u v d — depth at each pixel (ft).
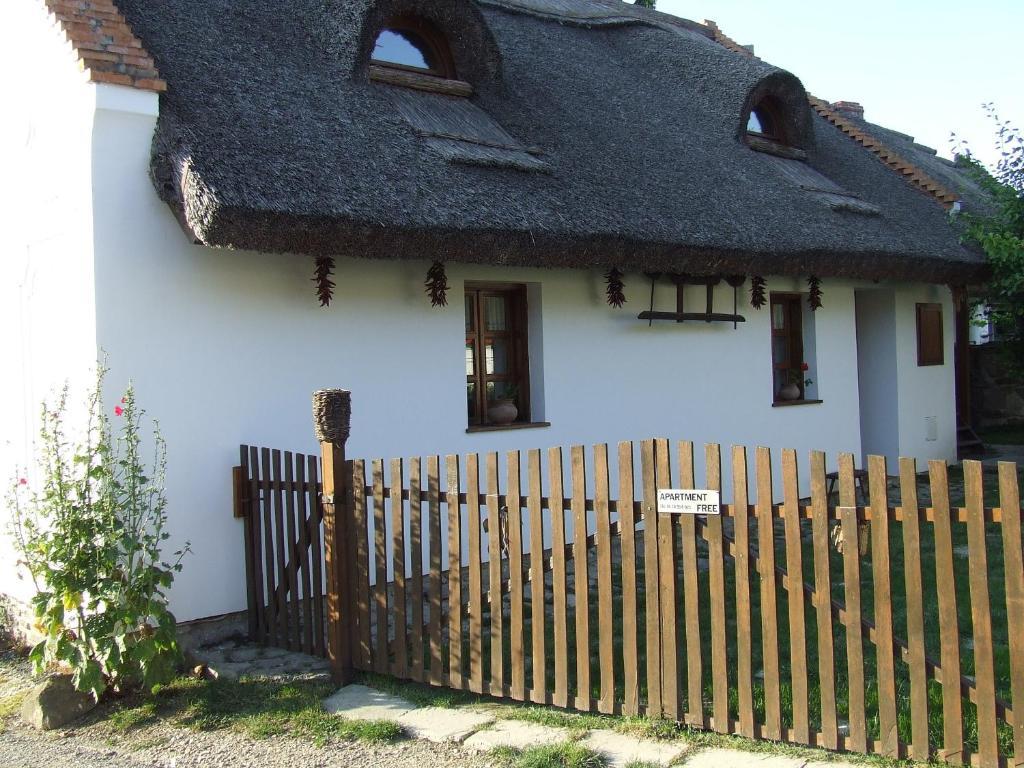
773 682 12.26
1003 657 15.72
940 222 37.55
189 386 18.11
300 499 17.21
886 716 11.44
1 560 21.63
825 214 30.86
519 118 26.04
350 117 20.80
